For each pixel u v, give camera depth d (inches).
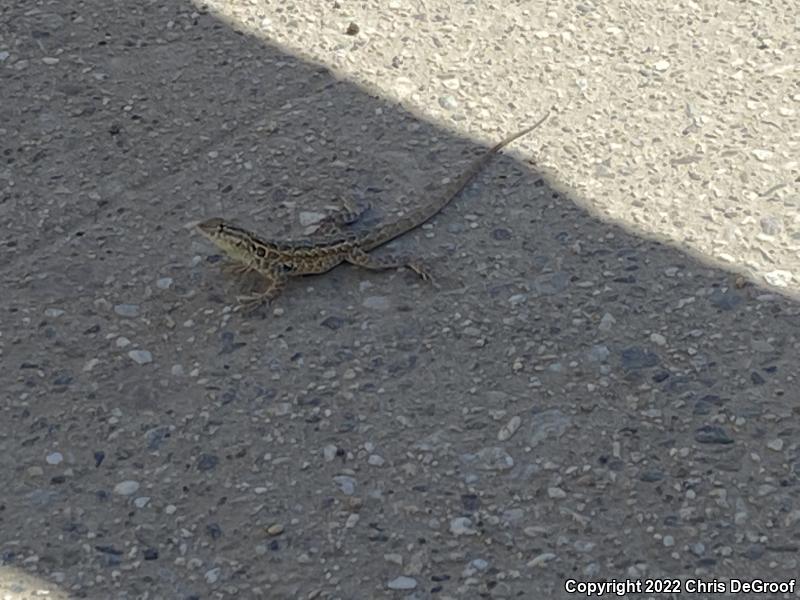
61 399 25.8
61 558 24.0
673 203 28.2
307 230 27.9
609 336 26.3
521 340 26.3
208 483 24.7
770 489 24.4
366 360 26.1
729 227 27.8
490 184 28.6
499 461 24.8
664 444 25.0
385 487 24.6
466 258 27.5
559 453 24.9
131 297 27.1
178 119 29.9
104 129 29.7
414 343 26.3
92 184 28.8
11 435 25.3
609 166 28.9
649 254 27.4
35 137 29.6
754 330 26.3
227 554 24.0
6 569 23.8
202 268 27.5
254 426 25.4
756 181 28.5
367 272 27.4
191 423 25.4
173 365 26.2
